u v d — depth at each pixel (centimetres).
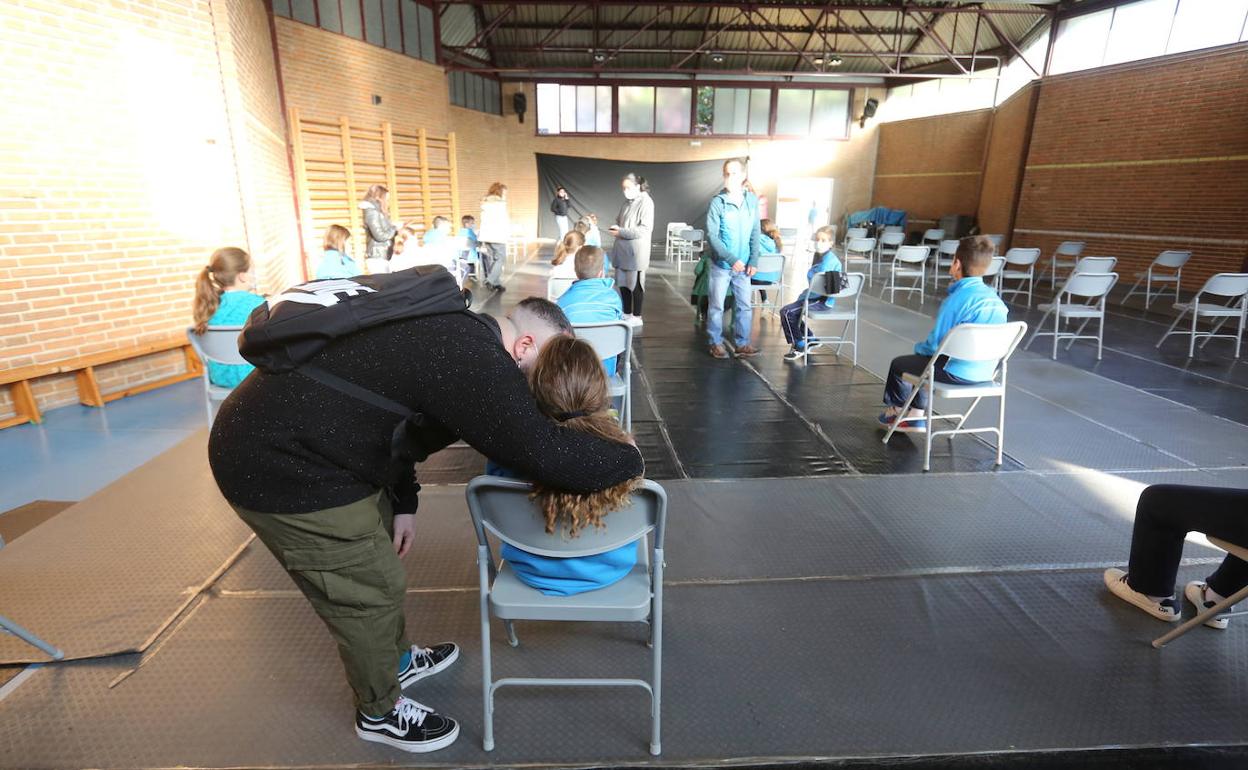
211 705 172
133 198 434
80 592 217
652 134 1577
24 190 379
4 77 364
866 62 1492
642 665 189
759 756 158
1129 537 260
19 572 228
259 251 543
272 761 155
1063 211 1054
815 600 219
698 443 355
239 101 511
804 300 510
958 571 236
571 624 207
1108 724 168
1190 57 844
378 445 123
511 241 1288
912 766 157
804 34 1406
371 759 156
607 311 324
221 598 216
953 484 306
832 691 179
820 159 1616
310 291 119
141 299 445
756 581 229
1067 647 197
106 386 428
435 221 758
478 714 171
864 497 292
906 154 1505
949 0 1188
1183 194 866
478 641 198
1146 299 796
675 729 166
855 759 158
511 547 152
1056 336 548
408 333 118
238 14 554
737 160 482
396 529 159
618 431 138
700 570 235
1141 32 938
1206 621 197
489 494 139
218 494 287
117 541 249
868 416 400
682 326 650
